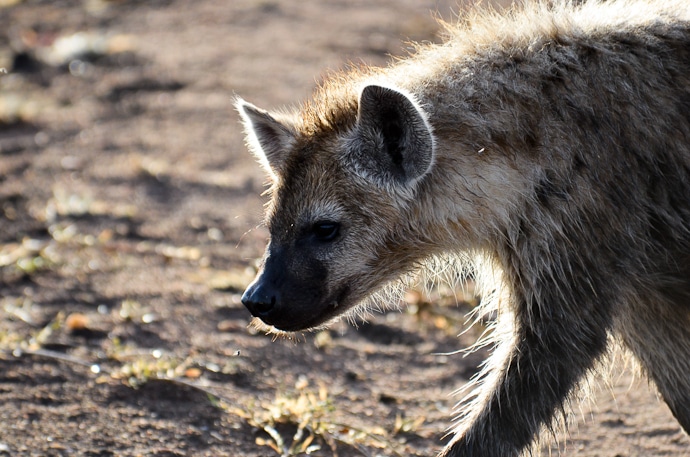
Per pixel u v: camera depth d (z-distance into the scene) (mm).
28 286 12219
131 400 9555
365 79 8547
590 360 7719
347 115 8148
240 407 9586
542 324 7770
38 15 26312
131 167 16672
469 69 8086
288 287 8227
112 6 27312
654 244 7855
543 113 7797
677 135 7773
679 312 8266
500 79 7938
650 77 7812
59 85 21188
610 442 9406
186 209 15109
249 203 15336
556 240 7723
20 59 22469
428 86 8102
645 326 8367
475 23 8555
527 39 8109
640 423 9727
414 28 23609
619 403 10109
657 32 7961
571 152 7707
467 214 8062
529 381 7676
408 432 9469
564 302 7707
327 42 23203
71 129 18641
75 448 8711
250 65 21891
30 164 16766
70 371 10023
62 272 12664
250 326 11359
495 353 8180
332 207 8148
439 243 8305
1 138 18188
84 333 11000
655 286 7996
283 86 20266
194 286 12453
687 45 7914
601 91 7770
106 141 17984
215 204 15305
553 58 7945
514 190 7863
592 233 7652
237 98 8875
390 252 8289
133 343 10852
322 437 9211
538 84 7867
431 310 12109
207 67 21922
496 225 8023
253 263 13344
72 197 15258
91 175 16344
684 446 9336
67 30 24969
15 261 12922
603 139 7703
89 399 9508
